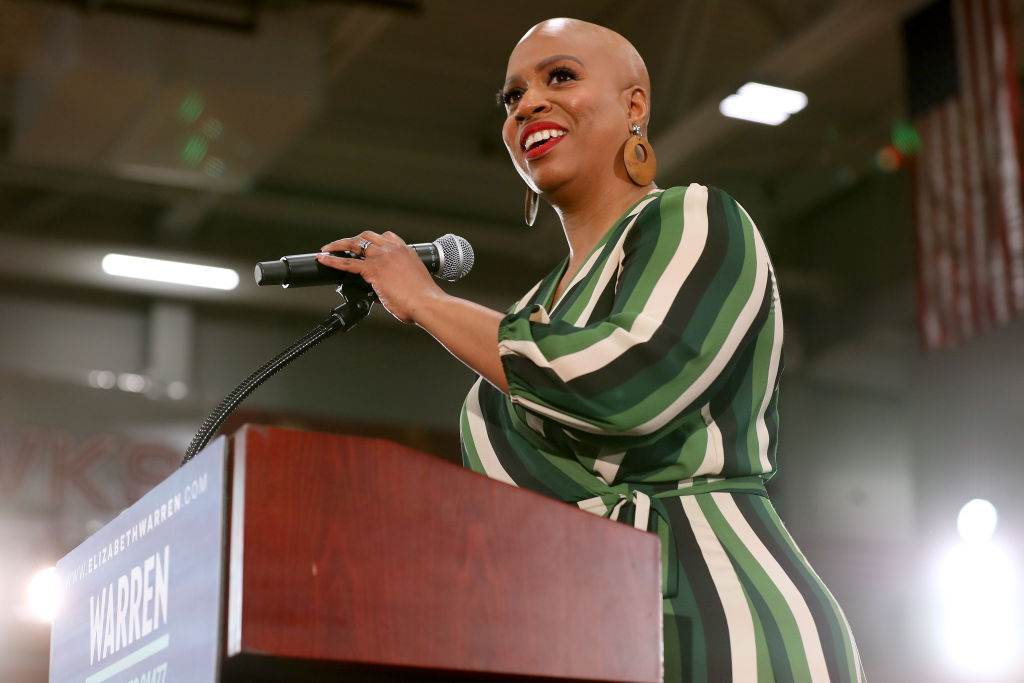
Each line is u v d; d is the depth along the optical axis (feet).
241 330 48.78
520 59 8.96
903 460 53.06
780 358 7.97
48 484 41.75
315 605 5.32
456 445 50.31
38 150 38.68
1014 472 34.76
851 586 48.47
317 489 5.43
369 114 43.83
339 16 36.96
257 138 38.19
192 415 45.03
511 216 49.47
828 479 51.70
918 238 35.55
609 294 7.90
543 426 7.64
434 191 47.85
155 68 35.06
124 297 48.01
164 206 47.42
